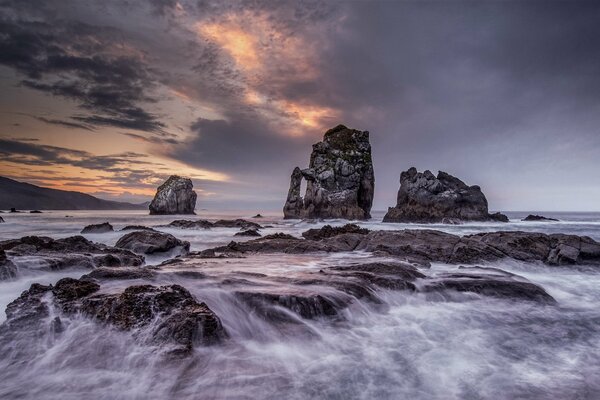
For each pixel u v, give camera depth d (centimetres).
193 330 688
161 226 5353
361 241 2127
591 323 946
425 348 752
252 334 787
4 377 583
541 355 732
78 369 608
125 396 525
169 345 659
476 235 2159
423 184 7131
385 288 1095
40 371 601
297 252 1969
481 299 1121
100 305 764
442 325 902
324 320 883
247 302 893
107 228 3966
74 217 9888
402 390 566
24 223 6253
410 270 1293
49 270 1276
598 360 709
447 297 1124
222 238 3859
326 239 2198
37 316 751
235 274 1140
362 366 653
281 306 880
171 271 1113
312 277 1123
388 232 2173
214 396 530
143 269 1095
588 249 1819
